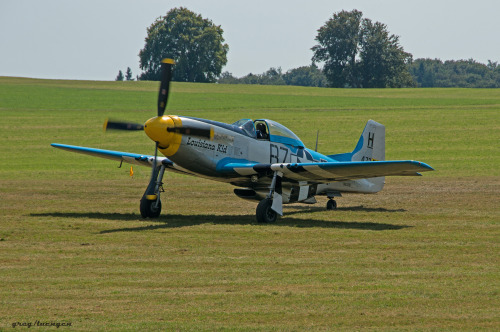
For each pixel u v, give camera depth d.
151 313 24.81
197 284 28.95
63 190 72.19
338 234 42.53
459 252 36.28
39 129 145.50
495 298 26.73
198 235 41.72
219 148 49.16
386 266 32.59
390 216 53.19
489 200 63.53
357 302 26.22
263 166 48.69
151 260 33.81
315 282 29.36
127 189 74.19
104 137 135.38
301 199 55.31
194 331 22.89
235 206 61.34
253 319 24.14
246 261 33.69
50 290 27.88
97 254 35.31
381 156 64.50
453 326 23.39
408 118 165.75
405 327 23.30
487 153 113.25
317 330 23.00
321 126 152.62
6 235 41.38
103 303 26.05
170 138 46.12
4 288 28.14
